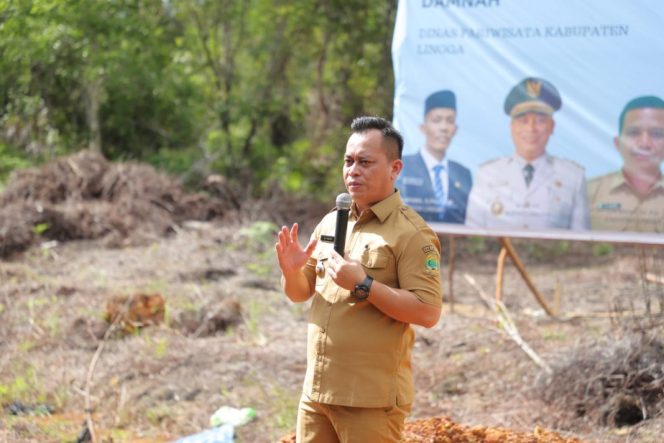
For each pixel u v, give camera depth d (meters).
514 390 8.05
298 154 25.38
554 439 5.96
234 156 24.06
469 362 8.81
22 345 9.40
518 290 13.74
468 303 12.38
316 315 4.29
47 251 14.51
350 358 4.12
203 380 8.34
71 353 9.24
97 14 18.22
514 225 9.50
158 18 21.70
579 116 9.09
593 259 17.27
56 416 7.64
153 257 14.45
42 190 17.08
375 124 4.27
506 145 9.51
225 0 23.31
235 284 12.87
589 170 9.06
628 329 7.99
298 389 8.16
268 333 10.16
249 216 18.59
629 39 8.79
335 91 25.92
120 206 17.05
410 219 4.27
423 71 9.87
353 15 23.41
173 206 17.83
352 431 4.13
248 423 7.38
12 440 6.89
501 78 9.48
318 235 4.62
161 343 9.15
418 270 4.13
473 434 5.87
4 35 14.46
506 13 9.40
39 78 19.66
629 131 8.84
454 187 9.79
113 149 22.61
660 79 8.68
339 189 24.19
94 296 11.39
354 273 3.98
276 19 23.86
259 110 23.70
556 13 9.13
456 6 9.66
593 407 7.38
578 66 9.05
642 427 6.98
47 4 14.47
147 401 7.93
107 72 19.69
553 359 8.38
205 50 23.47
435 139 9.85
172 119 22.84
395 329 4.17
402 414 4.25
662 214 8.71
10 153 20.34
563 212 9.22
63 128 21.75
